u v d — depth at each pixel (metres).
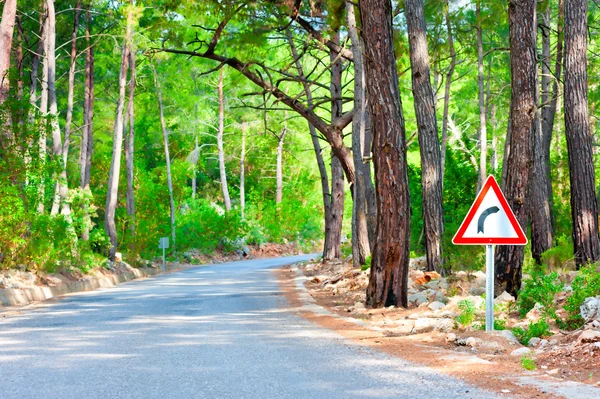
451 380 7.15
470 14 31.73
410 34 19.47
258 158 78.38
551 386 6.62
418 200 31.92
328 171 77.94
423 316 13.11
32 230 21.81
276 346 9.88
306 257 58.19
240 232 59.03
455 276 17.45
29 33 38.00
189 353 9.23
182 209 61.94
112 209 33.03
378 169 14.99
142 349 9.60
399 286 15.09
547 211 23.53
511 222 9.84
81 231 28.27
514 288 14.62
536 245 23.47
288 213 72.06
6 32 21.78
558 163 39.44
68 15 37.47
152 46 32.75
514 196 14.52
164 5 25.97
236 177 81.56
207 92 65.88
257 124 68.00
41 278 22.05
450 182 34.66
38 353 9.25
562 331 10.06
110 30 37.03
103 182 47.84
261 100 64.38
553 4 39.75
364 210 26.08
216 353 9.22
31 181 22.62
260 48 27.22
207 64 48.47
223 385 7.01
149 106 51.50
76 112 46.81
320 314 14.52
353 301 17.12
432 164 19.31
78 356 8.98
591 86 38.81
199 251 54.34
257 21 25.42
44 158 23.00
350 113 26.59
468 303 11.44
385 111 14.74
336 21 25.59
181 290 22.59
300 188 76.31
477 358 8.54
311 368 8.00
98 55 40.38
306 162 74.50
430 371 7.72
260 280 28.02
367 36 14.70
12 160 20.97
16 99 21.56
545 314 10.98
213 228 56.16
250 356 8.95
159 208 47.44
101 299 19.20
